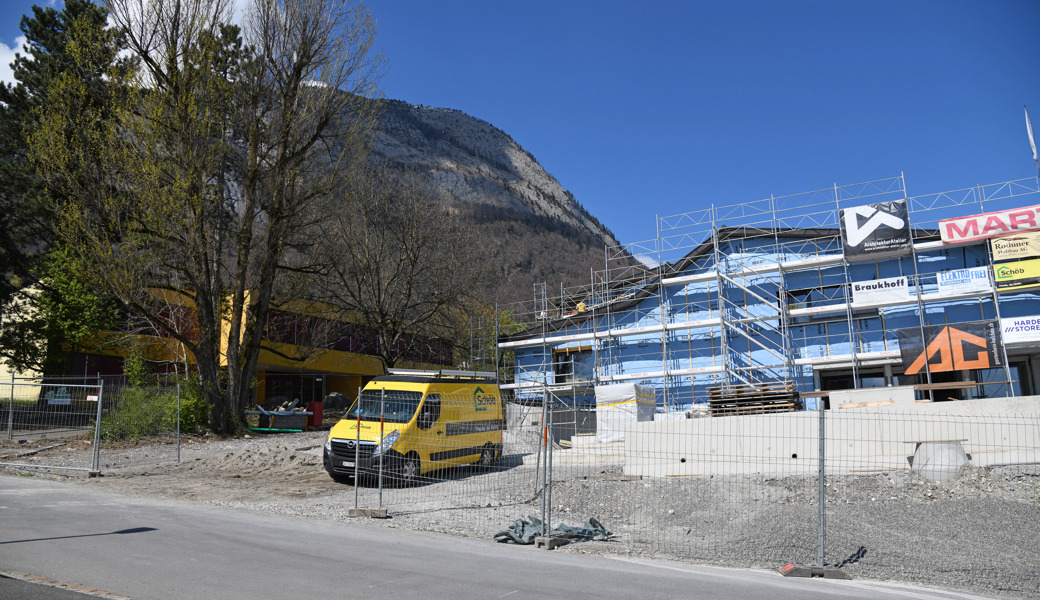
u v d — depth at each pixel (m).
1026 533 8.84
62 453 17.78
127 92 22.50
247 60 25.11
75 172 21.81
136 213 22.30
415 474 13.78
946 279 24.50
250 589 5.43
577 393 32.19
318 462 16.56
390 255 37.78
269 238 25.75
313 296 35.19
